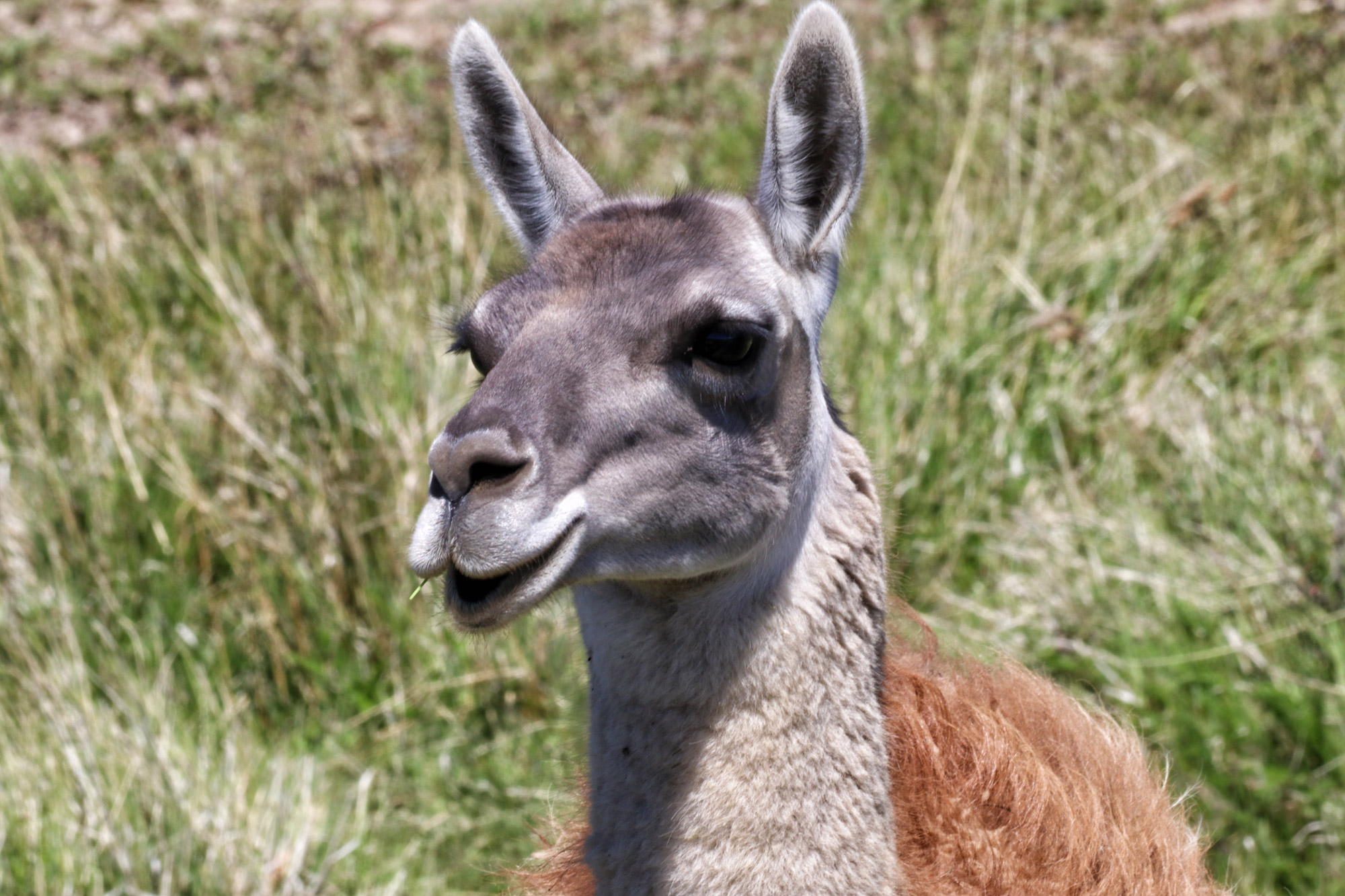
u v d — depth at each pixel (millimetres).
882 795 5316
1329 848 7781
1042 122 14141
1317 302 12039
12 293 12312
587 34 19297
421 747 9109
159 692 8867
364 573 9609
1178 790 8094
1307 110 14531
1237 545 9383
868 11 18531
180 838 7832
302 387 10336
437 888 8125
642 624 5281
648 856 5238
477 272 11547
